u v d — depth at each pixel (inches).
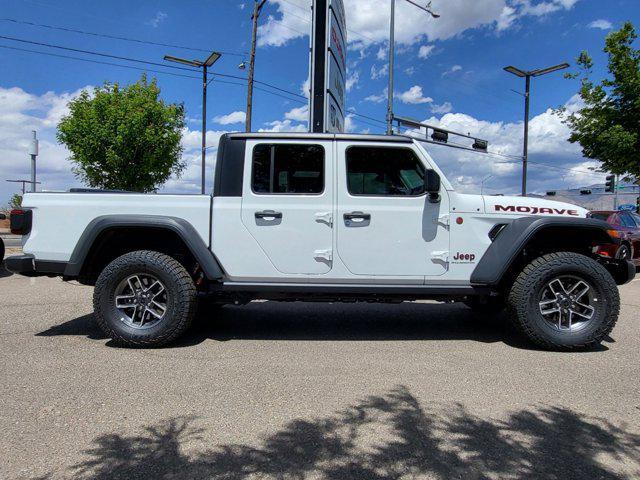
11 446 100.3
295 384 138.3
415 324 215.8
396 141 180.7
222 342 183.5
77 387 134.0
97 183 686.5
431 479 89.8
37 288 303.9
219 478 89.2
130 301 175.8
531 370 151.9
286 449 100.5
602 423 114.3
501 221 179.8
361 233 177.5
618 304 171.8
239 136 180.2
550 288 175.8
